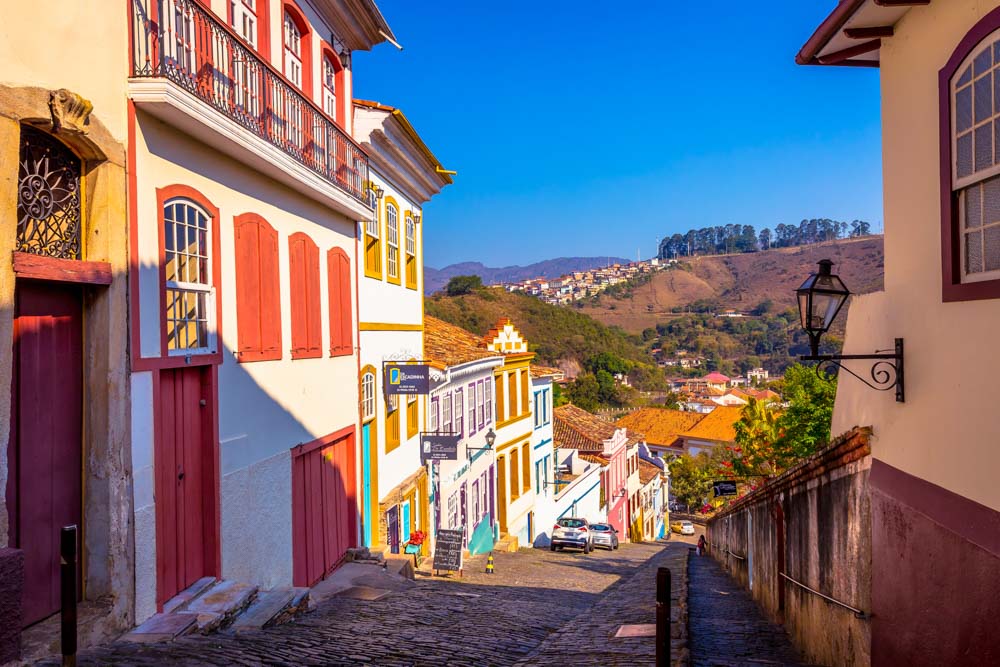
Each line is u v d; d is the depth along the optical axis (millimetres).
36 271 6504
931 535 5984
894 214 7070
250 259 10586
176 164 8664
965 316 5676
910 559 6348
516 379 31531
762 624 11188
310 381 12859
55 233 7043
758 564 13102
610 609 13297
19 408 6656
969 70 5750
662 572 6312
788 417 22984
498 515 29453
